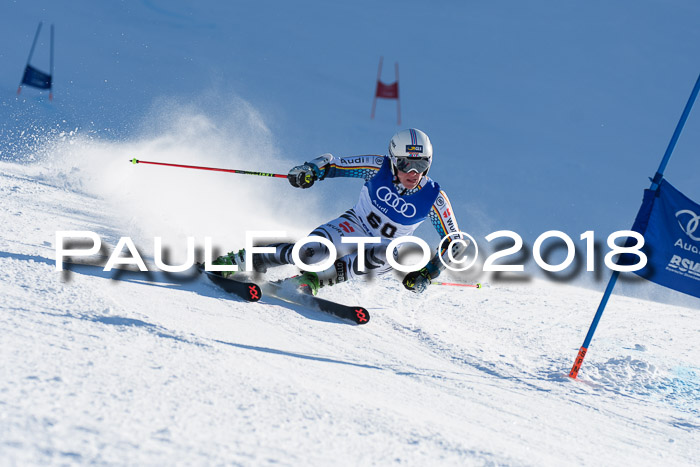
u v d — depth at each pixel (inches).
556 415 352.8
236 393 248.7
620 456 297.0
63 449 169.9
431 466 216.8
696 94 485.7
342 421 243.9
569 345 581.6
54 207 797.9
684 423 390.3
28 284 378.0
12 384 207.8
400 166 541.0
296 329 451.8
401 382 356.8
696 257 482.0
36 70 2886.3
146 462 171.9
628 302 949.2
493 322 637.3
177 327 354.9
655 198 493.7
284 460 193.3
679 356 592.1
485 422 304.7
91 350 264.1
